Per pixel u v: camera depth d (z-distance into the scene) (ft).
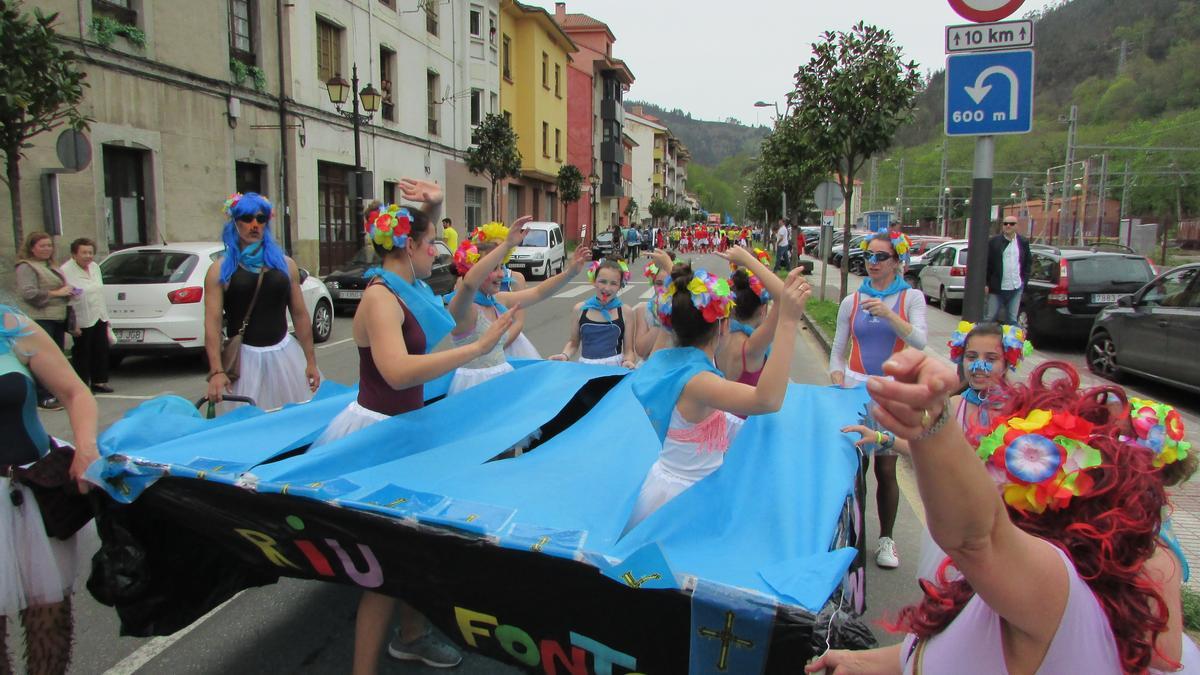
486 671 10.55
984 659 4.48
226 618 11.79
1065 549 4.27
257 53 55.47
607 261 17.30
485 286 13.65
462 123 93.97
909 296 14.01
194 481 8.12
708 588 6.00
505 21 110.52
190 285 30.04
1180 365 25.81
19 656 10.18
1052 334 36.96
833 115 41.14
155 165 44.98
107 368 27.81
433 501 7.69
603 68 170.60
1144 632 4.22
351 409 10.18
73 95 28.30
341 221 67.72
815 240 132.26
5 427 8.16
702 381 8.18
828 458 9.41
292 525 7.91
